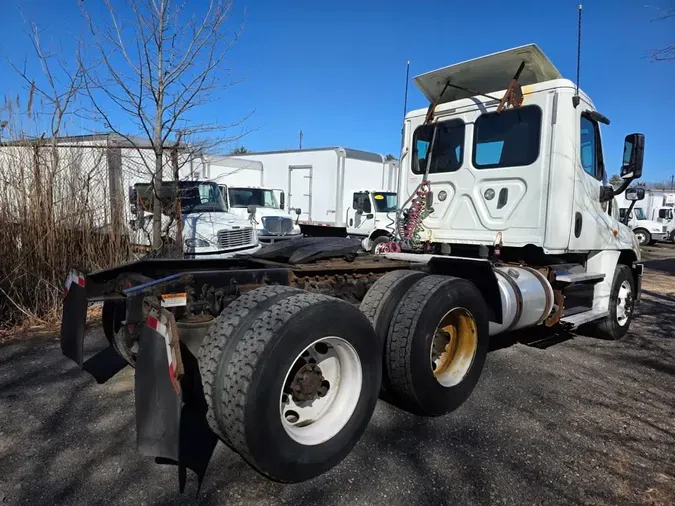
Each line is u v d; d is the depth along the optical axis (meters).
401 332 3.37
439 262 4.11
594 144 5.26
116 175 6.74
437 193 5.52
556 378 4.47
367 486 2.68
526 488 2.71
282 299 2.74
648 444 3.27
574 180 4.71
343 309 2.80
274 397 2.47
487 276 3.91
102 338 5.25
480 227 5.12
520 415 3.65
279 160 16.62
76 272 3.58
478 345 3.79
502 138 4.97
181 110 6.37
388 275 3.75
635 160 5.07
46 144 6.13
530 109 4.76
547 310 4.64
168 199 7.13
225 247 8.45
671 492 2.71
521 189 4.81
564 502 2.59
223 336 2.59
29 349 4.87
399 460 2.96
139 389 2.55
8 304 5.75
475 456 3.03
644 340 5.98
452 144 5.40
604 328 5.77
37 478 2.67
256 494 2.58
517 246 4.84
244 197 13.98
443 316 3.49
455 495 2.62
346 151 15.23
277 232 13.23
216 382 2.52
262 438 2.44
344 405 2.90
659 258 20.05
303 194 16.16
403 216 5.87
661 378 4.59
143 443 2.47
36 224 5.90
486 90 5.55
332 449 2.75
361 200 15.12
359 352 2.90
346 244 3.94
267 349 2.45
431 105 5.53
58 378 4.11
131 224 6.83
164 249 6.71
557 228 4.64
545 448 3.16
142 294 2.85
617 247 5.69
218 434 2.65
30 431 3.20
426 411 3.47
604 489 2.72
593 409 3.80
